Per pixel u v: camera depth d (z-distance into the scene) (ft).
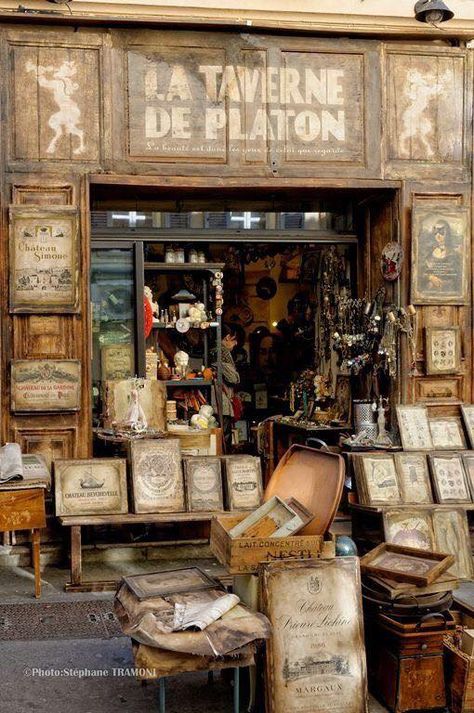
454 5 22.49
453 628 12.57
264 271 34.55
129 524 20.98
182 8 21.42
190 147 20.90
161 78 20.76
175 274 26.17
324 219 24.48
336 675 11.77
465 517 19.47
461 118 22.21
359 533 20.18
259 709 12.26
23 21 20.06
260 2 21.59
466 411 21.70
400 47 21.81
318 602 11.96
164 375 24.82
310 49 21.34
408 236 21.89
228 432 30.07
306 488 14.20
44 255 20.17
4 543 20.10
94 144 20.54
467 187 22.20
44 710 12.35
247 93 21.11
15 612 16.62
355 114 21.62
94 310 22.89
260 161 21.18
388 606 12.51
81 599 17.49
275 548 12.70
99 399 22.81
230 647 10.91
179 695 13.01
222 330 34.01
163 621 11.46
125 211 23.16
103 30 20.51
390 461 20.08
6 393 20.17
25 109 20.25
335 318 25.55
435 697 12.37
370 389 23.68
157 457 19.07
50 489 20.10
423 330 22.07
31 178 20.26
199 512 18.79
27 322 20.31
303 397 27.09
